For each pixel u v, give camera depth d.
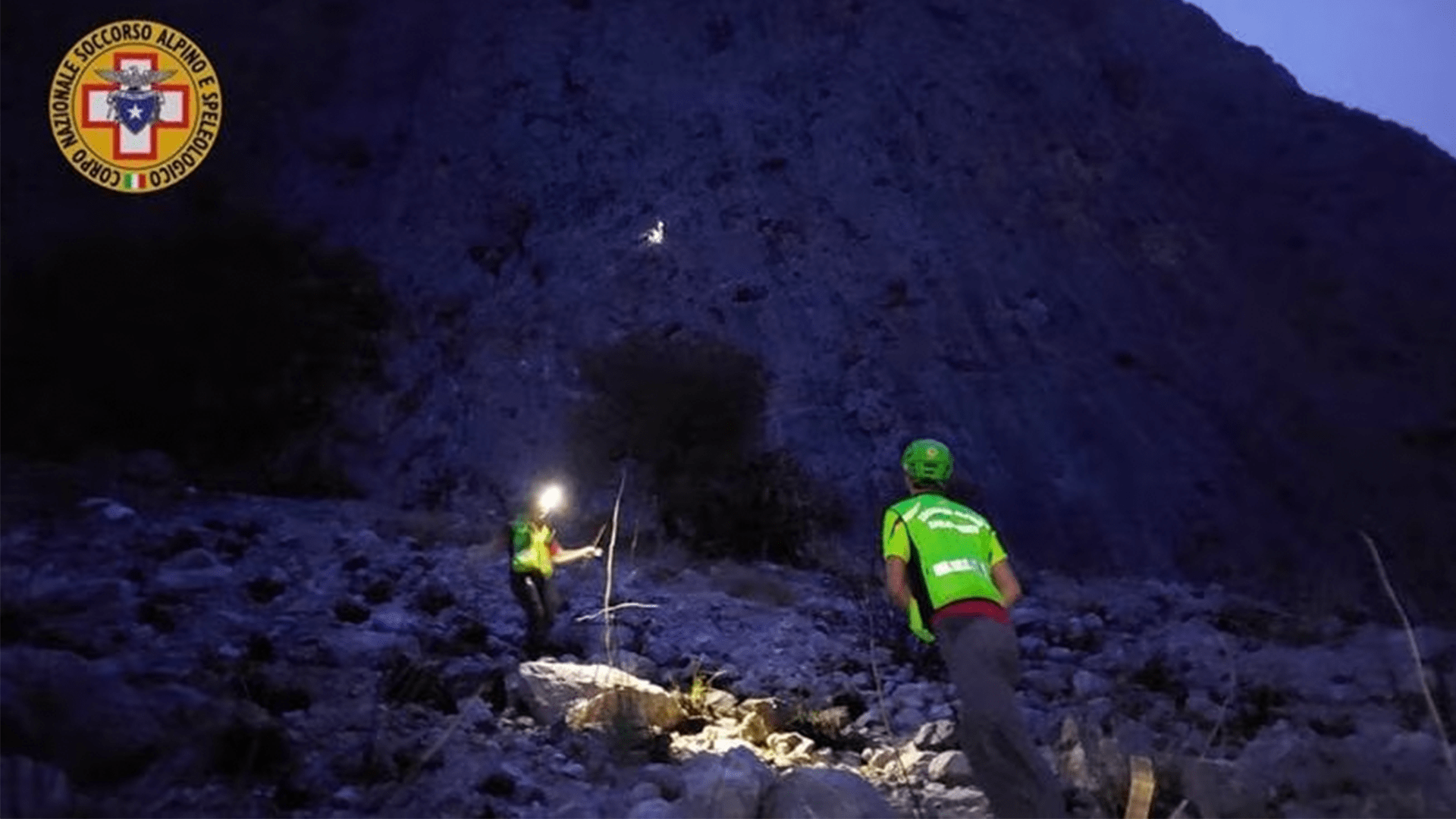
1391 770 7.04
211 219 29.08
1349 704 9.62
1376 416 30.17
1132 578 24.12
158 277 25.55
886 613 13.57
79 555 11.44
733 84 34.38
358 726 6.85
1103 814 6.42
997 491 26.94
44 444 21.61
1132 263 32.88
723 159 32.34
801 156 32.75
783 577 17.75
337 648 8.45
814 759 7.50
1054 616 14.62
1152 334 31.27
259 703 7.07
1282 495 28.27
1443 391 30.98
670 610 13.22
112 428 22.84
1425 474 29.00
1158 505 27.22
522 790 6.18
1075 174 34.47
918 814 6.20
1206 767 6.63
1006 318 30.38
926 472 6.25
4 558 10.87
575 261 29.55
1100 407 28.94
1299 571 26.05
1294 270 33.69
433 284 29.53
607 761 6.77
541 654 10.36
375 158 32.84
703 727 8.05
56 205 29.12
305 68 34.47
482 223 31.03
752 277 29.61
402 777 6.19
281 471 23.66
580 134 32.72
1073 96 36.50
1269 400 30.30
